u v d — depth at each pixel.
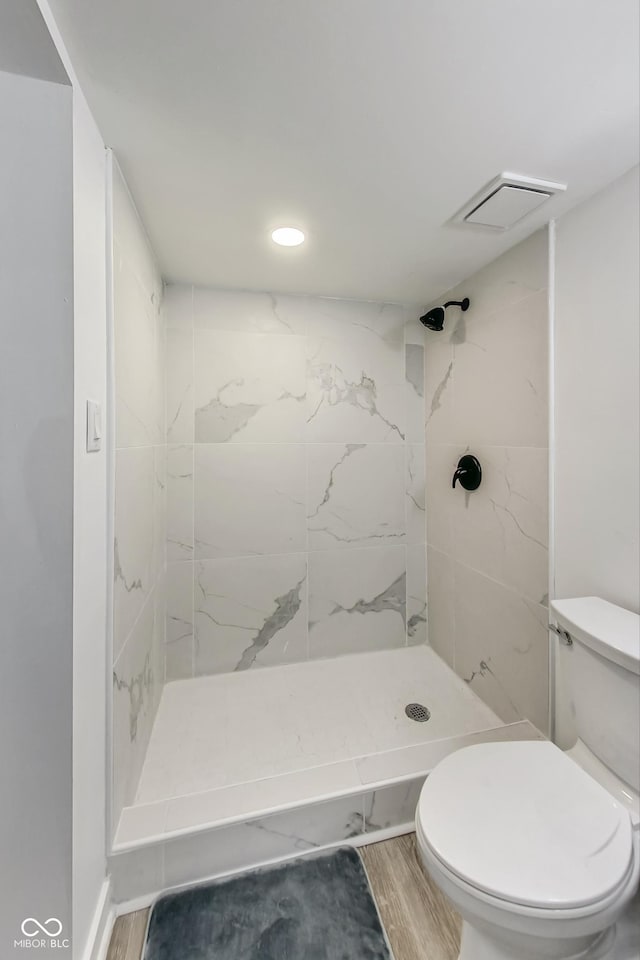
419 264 1.65
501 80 0.83
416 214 1.30
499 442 1.62
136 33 0.73
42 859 0.81
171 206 1.25
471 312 1.77
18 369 0.78
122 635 1.12
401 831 1.28
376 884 1.13
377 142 1.00
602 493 1.20
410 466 2.16
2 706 0.79
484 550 1.73
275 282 1.82
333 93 0.86
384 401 2.11
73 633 0.81
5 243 0.77
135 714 1.28
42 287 0.78
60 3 0.68
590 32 0.73
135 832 1.09
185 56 0.77
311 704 1.73
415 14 0.70
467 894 0.77
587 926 0.73
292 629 2.03
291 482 1.99
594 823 0.86
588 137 0.99
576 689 1.12
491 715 1.66
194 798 1.21
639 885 0.98
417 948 0.98
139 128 0.94
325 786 1.25
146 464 1.41
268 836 1.18
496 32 0.73
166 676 1.87
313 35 0.74
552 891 0.73
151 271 1.49
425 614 2.21
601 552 1.21
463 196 1.21
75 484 0.81
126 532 1.16
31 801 0.80
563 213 1.30
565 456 1.33
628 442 1.13
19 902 0.80
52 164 0.78
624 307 1.13
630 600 1.13
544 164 1.08
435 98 0.87
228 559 1.93
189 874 1.12
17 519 0.79
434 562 2.12
